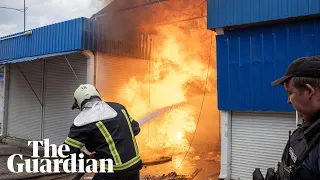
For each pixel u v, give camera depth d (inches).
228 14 268.8
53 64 461.7
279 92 246.7
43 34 424.8
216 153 421.7
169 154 424.8
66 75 436.1
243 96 266.2
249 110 263.9
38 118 488.4
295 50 242.4
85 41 376.8
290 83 57.7
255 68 260.8
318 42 233.0
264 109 254.2
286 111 242.5
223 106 277.6
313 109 55.2
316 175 53.4
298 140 61.2
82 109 114.8
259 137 266.1
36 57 426.9
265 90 254.7
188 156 408.8
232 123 282.2
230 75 274.2
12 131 546.9
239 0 263.0
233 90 272.1
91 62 391.9
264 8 249.9
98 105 113.5
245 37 267.1
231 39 275.0
